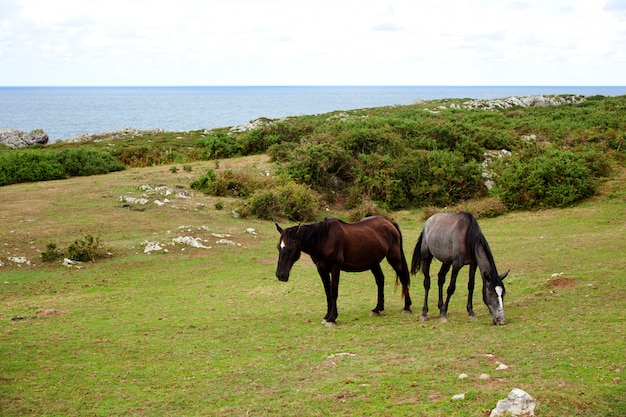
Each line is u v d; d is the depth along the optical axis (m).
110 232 21.94
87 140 61.88
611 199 27.08
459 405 6.71
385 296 14.72
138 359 9.93
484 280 10.89
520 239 21.31
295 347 10.26
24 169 32.38
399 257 12.73
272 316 12.86
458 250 11.23
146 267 18.14
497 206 27.59
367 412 6.83
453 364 8.28
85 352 10.34
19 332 11.70
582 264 15.84
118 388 8.51
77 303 14.36
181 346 10.66
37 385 8.67
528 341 9.23
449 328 10.72
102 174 35.75
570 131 39.03
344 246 11.84
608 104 53.84
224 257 19.42
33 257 18.66
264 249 20.66
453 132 36.12
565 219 24.70
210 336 11.32
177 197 28.09
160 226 23.11
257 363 9.38
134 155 42.06
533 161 29.47
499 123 43.53
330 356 9.34
